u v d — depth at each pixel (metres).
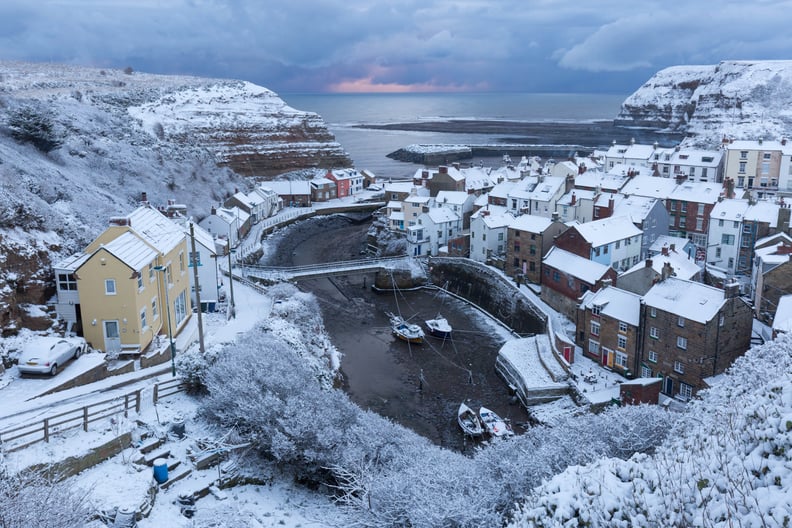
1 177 53.38
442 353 64.19
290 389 34.59
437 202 96.81
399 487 24.88
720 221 77.19
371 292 82.88
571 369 55.00
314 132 187.88
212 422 33.25
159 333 46.50
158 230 49.75
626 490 16.88
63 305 42.94
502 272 78.81
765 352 32.25
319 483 31.53
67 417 31.14
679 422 26.50
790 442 15.15
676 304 50.97
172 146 131.75
